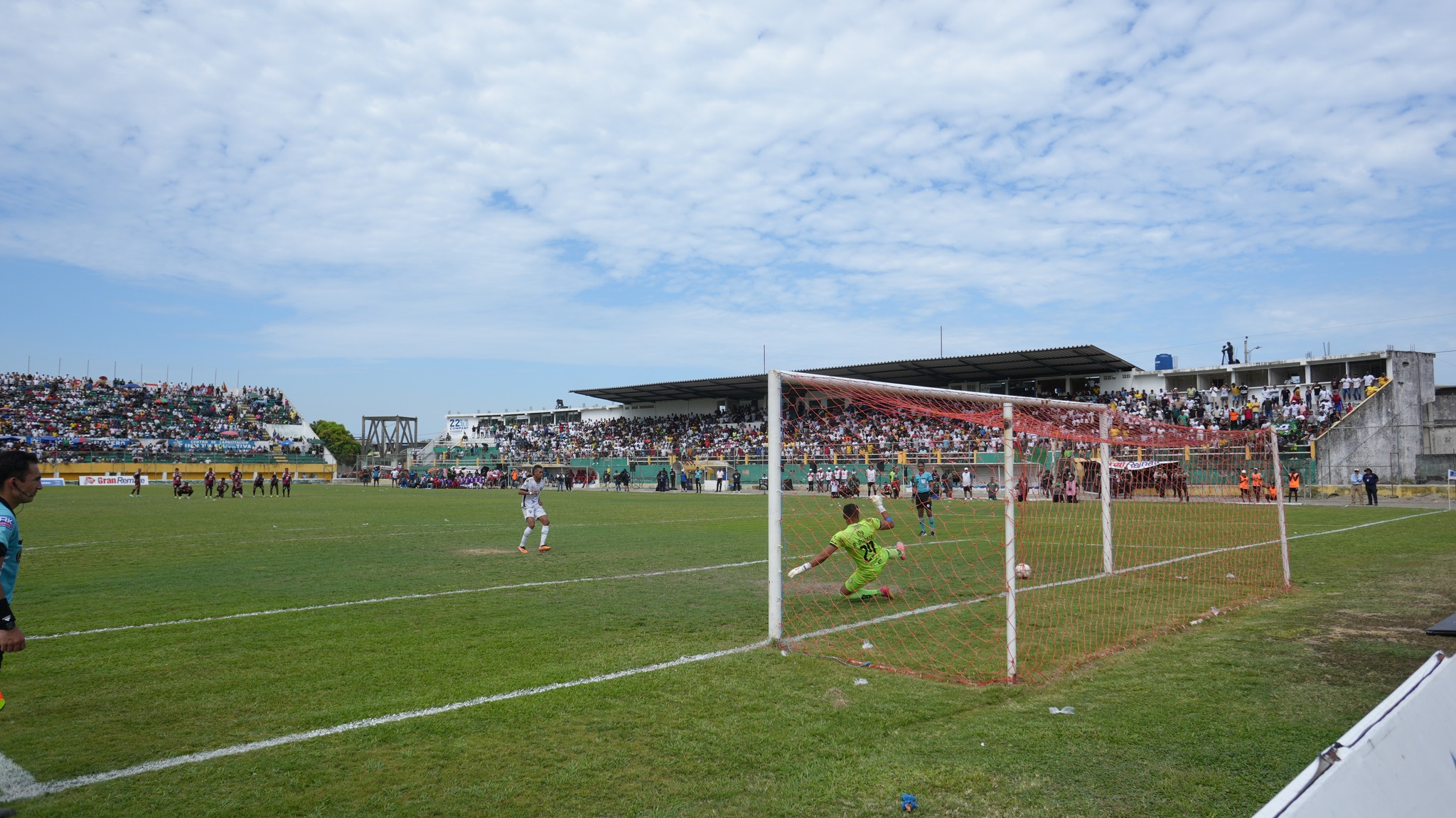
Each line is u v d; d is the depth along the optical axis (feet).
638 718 17.37
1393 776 7.20
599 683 20.02
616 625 27.12
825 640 24.88
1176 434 41.47
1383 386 127.44
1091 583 36.06
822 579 37.91
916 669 21.36
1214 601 31.53
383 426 293.02
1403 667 21.30
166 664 21.98
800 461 89.56
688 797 13.37
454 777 14.24
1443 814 7.40
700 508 101.19
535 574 40.04
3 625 13.10
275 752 15.49
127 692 19.40
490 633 25.89
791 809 12.94
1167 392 151.94
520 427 260.01
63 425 215.92
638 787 13.78
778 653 23.12
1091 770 14.40
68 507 99.25
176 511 91.71
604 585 36.24
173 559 46.14
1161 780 13.89
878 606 30.86
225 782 14.12
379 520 77.87
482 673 21.01
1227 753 15.14
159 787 13.89
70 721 17.38
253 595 33.45
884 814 12.75
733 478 163.84
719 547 52.90
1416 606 29.94
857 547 31.53
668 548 52.39
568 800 13.30
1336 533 59.52
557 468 213.46
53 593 33.86
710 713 17.69
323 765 14.83
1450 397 133.18
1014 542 20.97
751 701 18.51
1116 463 66.23
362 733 16.47
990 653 23.07
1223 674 20.65
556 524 73.00
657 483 179.63
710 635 25.63
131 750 15.62
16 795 13.57
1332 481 120.16
